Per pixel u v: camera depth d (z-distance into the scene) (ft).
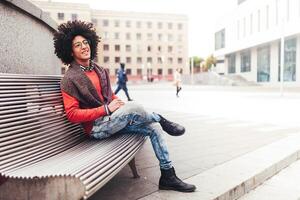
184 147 18.35
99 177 7.56
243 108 40.83
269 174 14.37
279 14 119.75
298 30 108.47
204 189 11.55
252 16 143.13
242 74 162.20
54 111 10.78
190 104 47.65
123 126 11.17
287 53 122.31
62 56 11.87
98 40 12.38
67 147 10.89
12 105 8.98
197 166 14.44
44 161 8.87
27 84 9.84
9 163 8.05
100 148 10.12
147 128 11.55
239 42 156.04
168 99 59.57
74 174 7.08
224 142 19.65
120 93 84.02
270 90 93.25
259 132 23.13
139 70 299.17
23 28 15.83
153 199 10.66
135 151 10.11
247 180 12.68
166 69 305.53
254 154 16.42
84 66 11.64
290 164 16.39
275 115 33.32
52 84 11.19
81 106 11.05
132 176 13.03
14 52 14.85
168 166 11.43
